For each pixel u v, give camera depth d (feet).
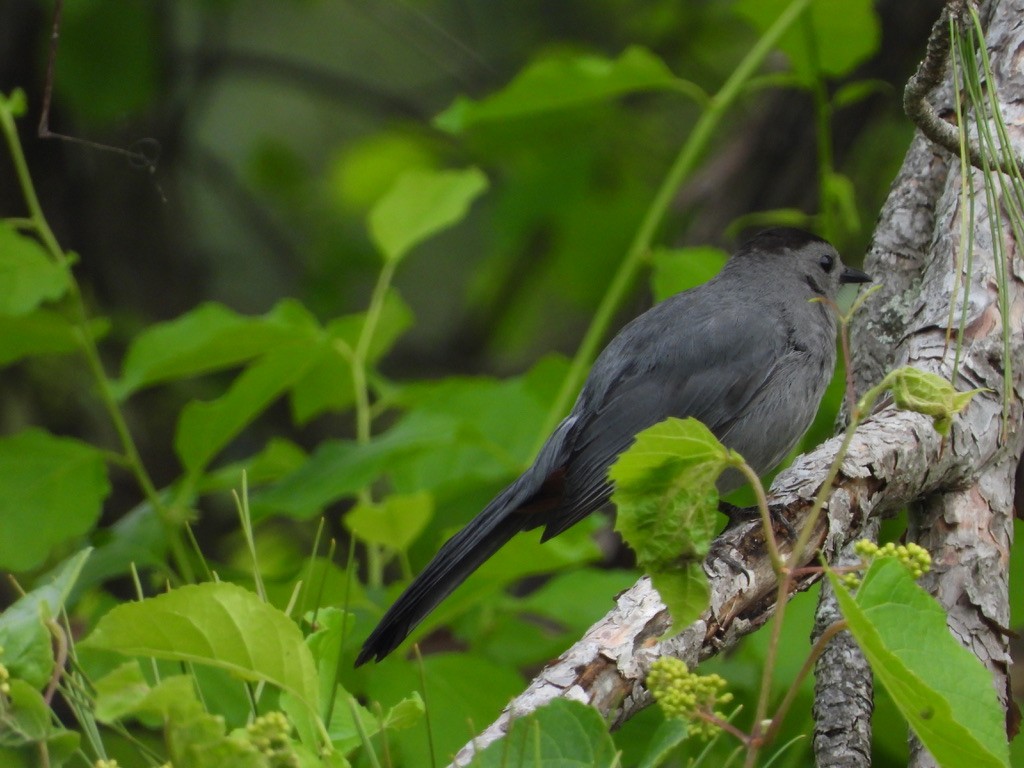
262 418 46.65
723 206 36.94
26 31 41.50
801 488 17.40
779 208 36.55
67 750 11.38
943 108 21.18
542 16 48.88
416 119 49.37
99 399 42.78
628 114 45.60
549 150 44.60
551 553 22.98
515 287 48.26
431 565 22.34
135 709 10.60
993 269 18.58
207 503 41.16
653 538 12.52
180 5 45.65
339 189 50.21
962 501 18.04
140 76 41.73
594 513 26.84
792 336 27.02
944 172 21.52
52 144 42.73
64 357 41.88
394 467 27.07
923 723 11.19
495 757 11.85
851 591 12.80
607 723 12.64
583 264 43.60
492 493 28.68
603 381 27.07
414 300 52.13
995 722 11.73
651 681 11.93
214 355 26.27
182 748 10.76
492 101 28.89
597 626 14.66
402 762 20.11
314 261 48.19
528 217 43.68
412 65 53.57
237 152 53.21
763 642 21.75
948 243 19.42
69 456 24.66
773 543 12.13
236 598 11.78
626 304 43.78
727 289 27.86
